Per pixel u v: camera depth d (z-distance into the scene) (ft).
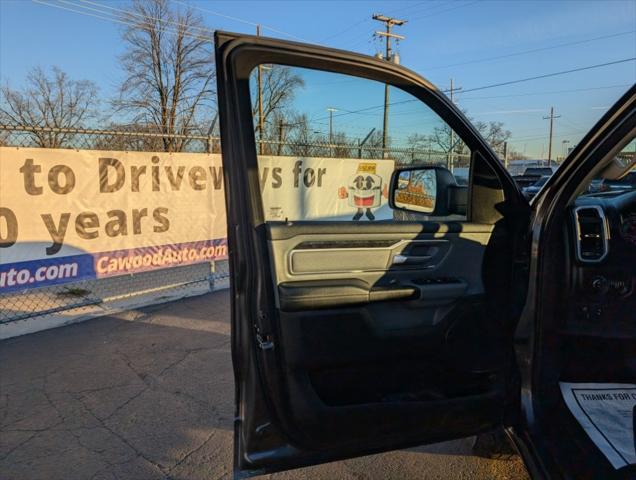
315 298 5.69
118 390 11.42
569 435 6.19
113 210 17.29
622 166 6.58
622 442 6.08
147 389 11.49
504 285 6.82
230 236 5.86
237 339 5.98
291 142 7.29
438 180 7.27
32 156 15.15
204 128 21.17
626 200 6.93
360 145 8.03
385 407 5.98
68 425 9.84
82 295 19.60
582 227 6.64
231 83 5.49
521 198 6.92
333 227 5.84
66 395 11.14
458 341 6.59
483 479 8.20
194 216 19.85
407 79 6.52
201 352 13.88
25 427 9.73
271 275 5.53
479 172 6.77
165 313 17.76
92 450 8.98
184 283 20.39
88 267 16.80
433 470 8.46
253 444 5.57
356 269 5.99
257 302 5.49
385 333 6.13
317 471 8.43
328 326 5.79
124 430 9.67
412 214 7.86
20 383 11.73
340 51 6.11
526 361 6.63
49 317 16.87
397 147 7.80
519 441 6.36
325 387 5.93
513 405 6.63
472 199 6.77
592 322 6.75
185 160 19.24
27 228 15.21
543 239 6.50
